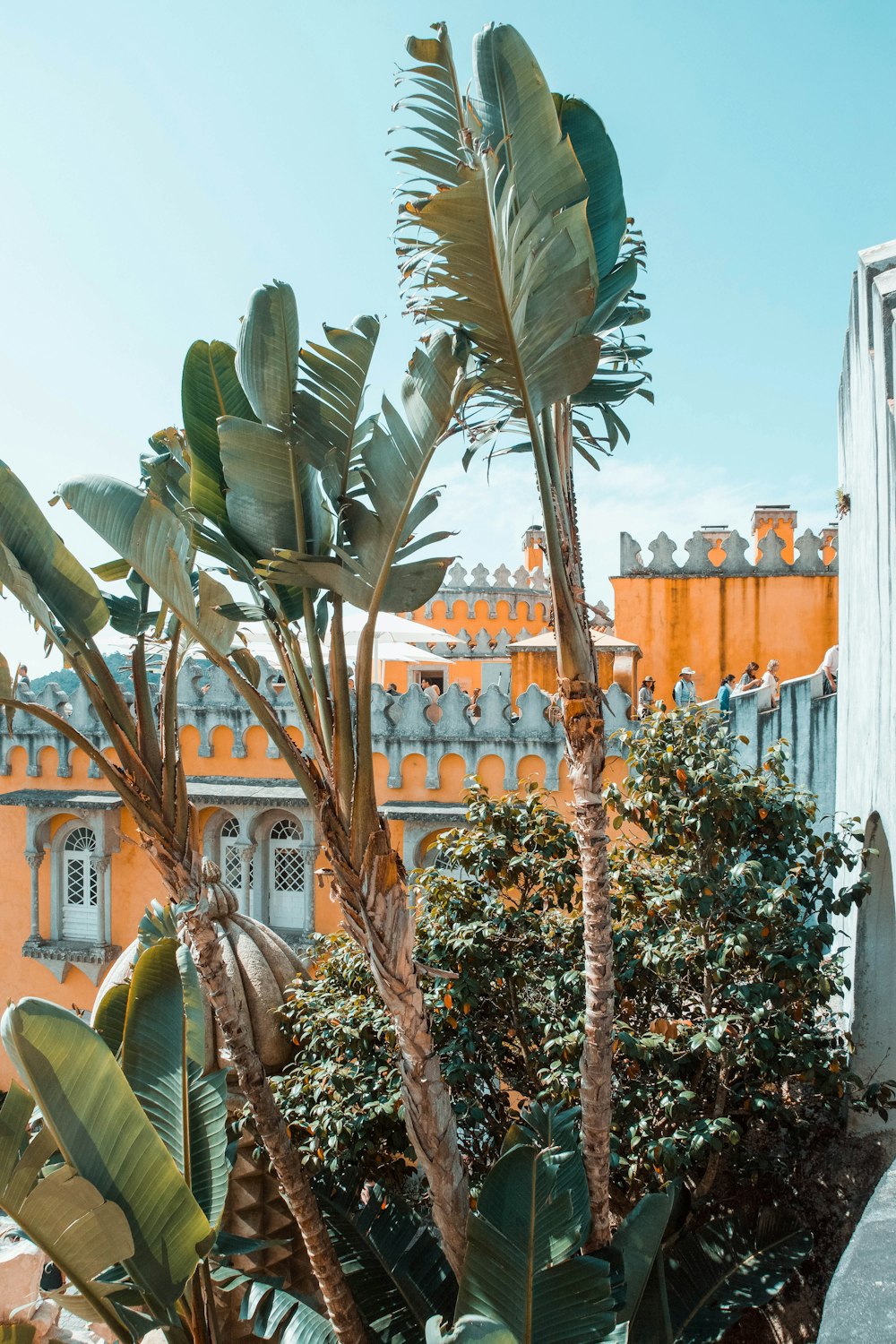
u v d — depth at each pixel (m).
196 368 6.50
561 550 6.23
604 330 6.77
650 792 8.96
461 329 5.52
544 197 5.17
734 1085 9.15
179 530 6.18
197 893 6.84
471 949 8.84
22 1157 5.42
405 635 26.16
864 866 9.59
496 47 5.15
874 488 9.09
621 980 8.91
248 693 6.26
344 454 5.89
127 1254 5.48
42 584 6.41
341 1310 6.80
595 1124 6.59
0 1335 6.45
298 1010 10.13
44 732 18.94
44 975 19.02
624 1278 6.43
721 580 24.08
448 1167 6.35
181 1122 6.76
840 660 12.21
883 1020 9.34
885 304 8.33
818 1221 9.26
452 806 16.36
